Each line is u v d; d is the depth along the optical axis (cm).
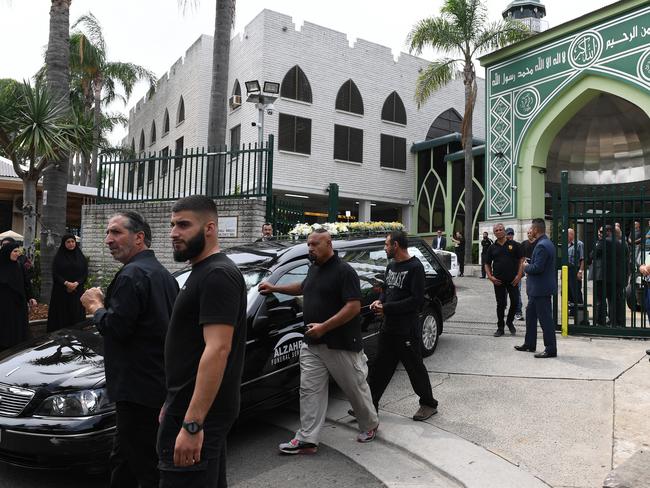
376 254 651
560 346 732
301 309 518
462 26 2030
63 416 369
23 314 666
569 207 862
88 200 1756
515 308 821
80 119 1000
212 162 1070
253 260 535
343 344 423
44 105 872
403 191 2581
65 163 974
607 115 1961
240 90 2295
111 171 1209
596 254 829
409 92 2612
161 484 232
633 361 637
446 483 377
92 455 367
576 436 432
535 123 1825
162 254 1082
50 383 380
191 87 2538
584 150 2086
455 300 759
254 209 972
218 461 236
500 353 700
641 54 1527
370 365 606
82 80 2662
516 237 1853
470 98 2052
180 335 237
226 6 1217
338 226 710
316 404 434
